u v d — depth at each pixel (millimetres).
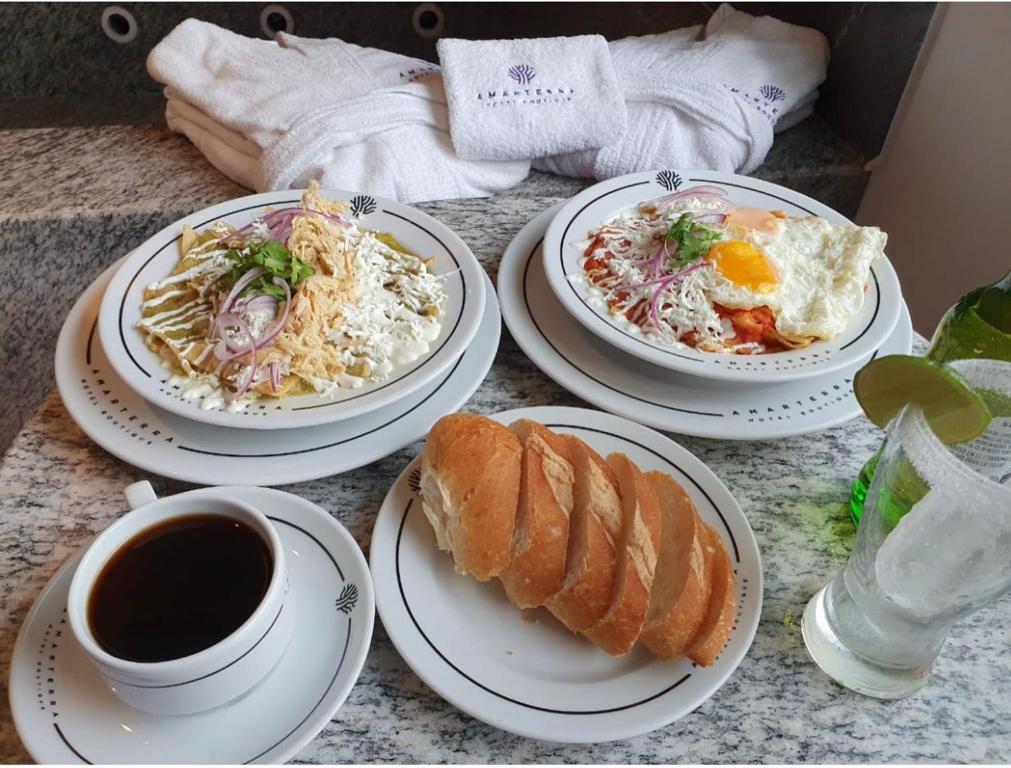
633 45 806
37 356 769
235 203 542
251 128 674
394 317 457
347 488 414
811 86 799
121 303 456
